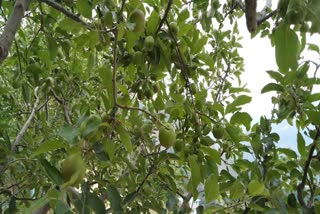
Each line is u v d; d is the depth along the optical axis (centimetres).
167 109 205
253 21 128
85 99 365
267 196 226
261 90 253
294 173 261
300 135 240
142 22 167
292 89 249
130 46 166
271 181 251
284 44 108
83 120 133
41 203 107
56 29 255
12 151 276
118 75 253
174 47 203
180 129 206
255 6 124
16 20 163
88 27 178
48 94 306
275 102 277
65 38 262
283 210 217
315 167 257
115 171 292
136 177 278
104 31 167
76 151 126
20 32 290
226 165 265
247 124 197
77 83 331
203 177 190
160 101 204
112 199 138
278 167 268
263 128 279
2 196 310
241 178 245
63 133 123
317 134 231
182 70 199
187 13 212
